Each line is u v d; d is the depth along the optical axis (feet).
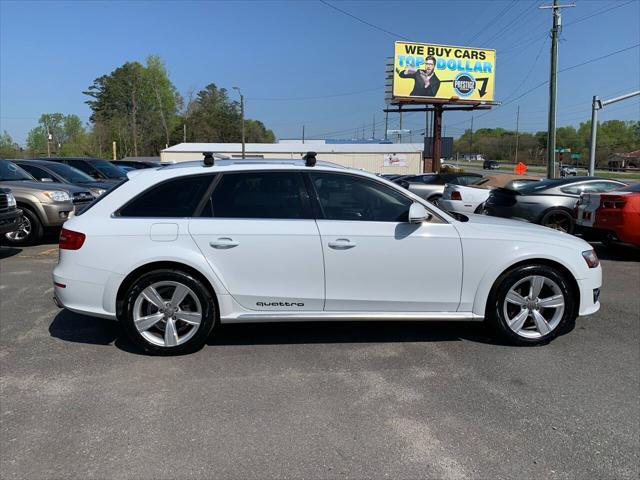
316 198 14.01
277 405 11.24
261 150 186.50
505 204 33.32
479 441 9.91
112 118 273.13
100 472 8.86
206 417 10.71
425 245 13.99
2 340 14.96
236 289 13.65
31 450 9.48
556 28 74.74
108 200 13.73
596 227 27.84
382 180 14.30
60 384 12.16
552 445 9.79
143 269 13.55
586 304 14.85
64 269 13.58
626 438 10.06
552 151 77.10
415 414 10.91
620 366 13.52
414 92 108.47
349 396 11.69
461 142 448.65
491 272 14.26
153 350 13.74
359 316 14.08
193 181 13.84
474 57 109.19
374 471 8.95
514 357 14.05
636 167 295.48
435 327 16.46
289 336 15.49
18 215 28.84
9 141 262.06
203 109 339.36
